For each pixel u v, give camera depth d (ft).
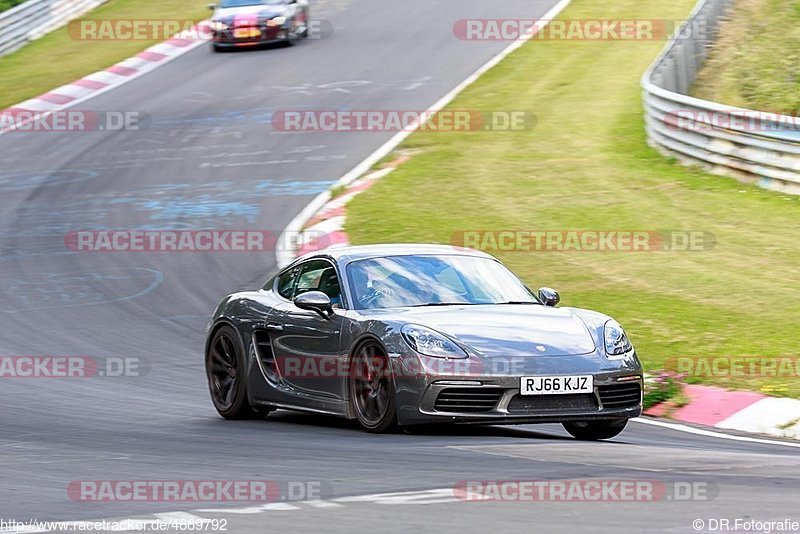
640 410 93.91
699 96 286.46
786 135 200.34
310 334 100.73
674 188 212.43
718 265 164.86
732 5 355.36
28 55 372.17
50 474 76.89
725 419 107.14
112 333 152.35
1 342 148.77
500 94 305.94
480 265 105.70
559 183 222.69
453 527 57.47
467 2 415.64
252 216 214.69
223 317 111.45
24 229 215.10
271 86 323.37
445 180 230.27
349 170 244.63
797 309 140.97
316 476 72.95
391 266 103.14
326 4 427.74
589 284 159.22
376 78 326.85
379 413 93.66
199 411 113.39
